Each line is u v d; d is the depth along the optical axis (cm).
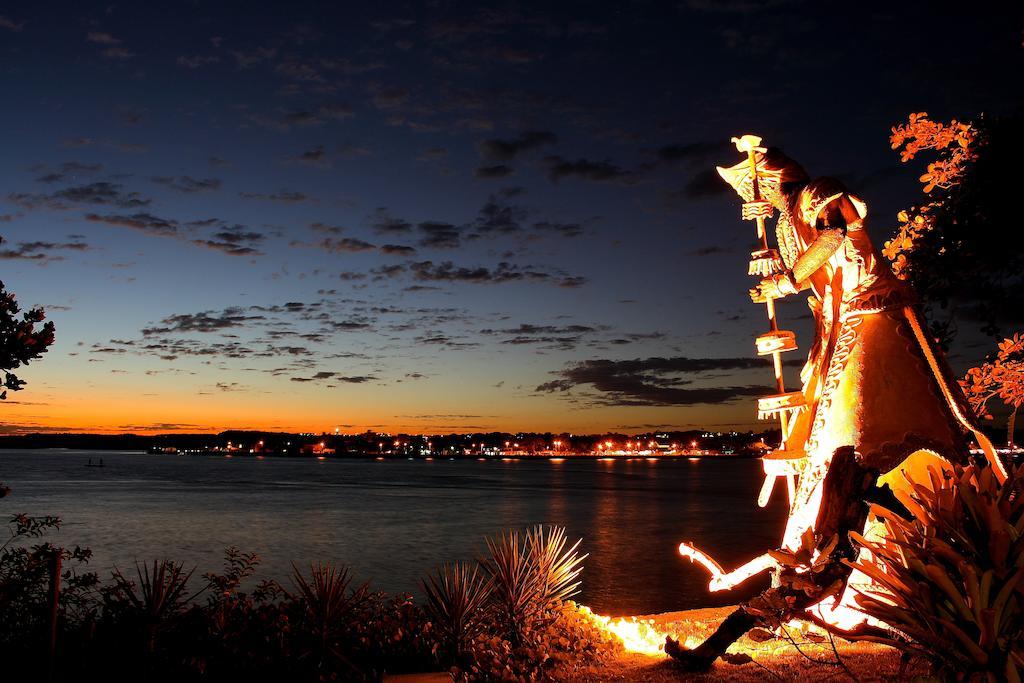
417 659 666
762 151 678
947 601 427
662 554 4256
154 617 634
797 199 643
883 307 599
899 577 439
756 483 16062
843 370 598
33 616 726
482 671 636
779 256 676
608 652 680
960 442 579
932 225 867
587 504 9244
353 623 685
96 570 3288
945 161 876
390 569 3572
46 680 584
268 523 6638
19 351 803
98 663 623
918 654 440
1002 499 446
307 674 630
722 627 587
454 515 7562
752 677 555
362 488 13700
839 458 569
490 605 736
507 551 753
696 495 11319
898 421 572
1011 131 831
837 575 508
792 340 648
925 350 594
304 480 17562
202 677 616
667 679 577
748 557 4081
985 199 840
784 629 659
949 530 439
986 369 853
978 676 403
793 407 633
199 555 4325
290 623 674
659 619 829
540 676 623
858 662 550
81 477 18562
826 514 558
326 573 711
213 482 16088
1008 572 416
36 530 872
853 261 608
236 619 667
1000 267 852
